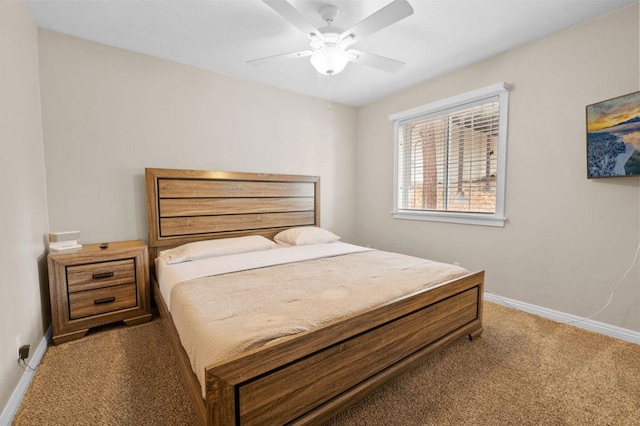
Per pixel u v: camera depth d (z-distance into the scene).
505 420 1.28
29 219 1.70
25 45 1.79
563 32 2.14
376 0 1.79
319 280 1.76
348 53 1.95
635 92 1.79
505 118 2.49
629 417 1.29
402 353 1.51
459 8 1.88
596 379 1.55
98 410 1.32
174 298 1.60
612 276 2.00
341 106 3.84
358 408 1.35
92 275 2.03
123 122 2.41
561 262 2.24
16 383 1.38
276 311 1.30
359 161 4.03
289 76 2.96
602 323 2.05
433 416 1.30
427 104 3.05
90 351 1.83
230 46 2.35
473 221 2.77
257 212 3.10
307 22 1.65
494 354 1.80
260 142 3.17
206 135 2.81
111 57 2.33
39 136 2.00
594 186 2.05
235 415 0.96
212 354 1.02
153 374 1.59
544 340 1.96
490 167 2.67
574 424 1.26
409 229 3.42
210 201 2.79
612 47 1.93
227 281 1.75
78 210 2.25
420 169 3.32
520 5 1.85
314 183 3.57
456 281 1.78
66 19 1.98
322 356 1.18
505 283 2.58
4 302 1.29
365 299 1.46
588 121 2.00
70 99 2.19
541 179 2.31
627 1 1.82
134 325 2.21
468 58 2.58
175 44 2.32
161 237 2.55
